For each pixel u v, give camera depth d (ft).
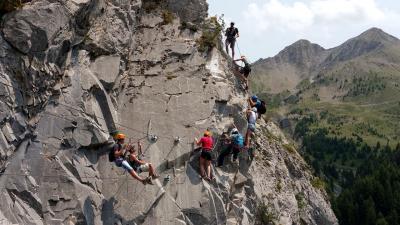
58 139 62.08
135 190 66.64
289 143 125.08
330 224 118.83
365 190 363.56
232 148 73.77
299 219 98.27
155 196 66.59
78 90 65.41
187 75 77.20
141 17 81.51
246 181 79.36
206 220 67.67
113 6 73.92
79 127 64.28
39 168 59.57
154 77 76.02
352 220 338.13
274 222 84.64
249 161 81.46
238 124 79.05
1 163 55.52
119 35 73.26
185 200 67.67
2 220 53.31
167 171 69.36
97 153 67.15
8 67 56.95
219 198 69.72
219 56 83.61
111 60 71.41
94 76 68.33
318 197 117.91
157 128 71.87
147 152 69.77
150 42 79.61
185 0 84.79
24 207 56.90
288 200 94.89
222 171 74.95
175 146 70.85
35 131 60.39
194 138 71.92
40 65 60.08
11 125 56.90
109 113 69.05
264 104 85.46
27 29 57.77
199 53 80.64
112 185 66.59
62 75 64.59
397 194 355.36
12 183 56.75
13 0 58.03
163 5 83.97
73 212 60.64
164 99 74.38
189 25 83.20
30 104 59.36
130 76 75.51
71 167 62.44
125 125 71.31
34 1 60.03
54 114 62.34
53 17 60.08
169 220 66.13
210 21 86.17
